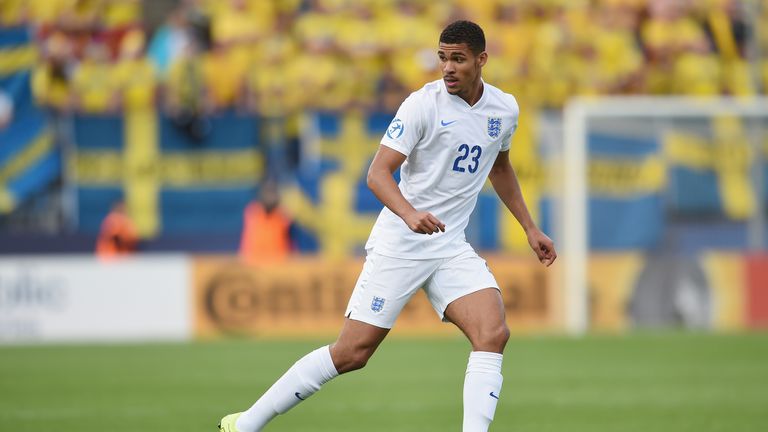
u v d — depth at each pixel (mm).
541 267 46188
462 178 17219
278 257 46031
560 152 47312
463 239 17641
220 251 47656
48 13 51688
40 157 47344
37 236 46969
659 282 47188
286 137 47750
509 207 18625
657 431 23125
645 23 56938
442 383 31266
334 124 47625
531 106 54000
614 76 56094
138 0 53344
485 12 55781
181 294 44688
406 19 54688
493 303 17016
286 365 35375
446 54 16562
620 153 47250
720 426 23797
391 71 53906
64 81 51500
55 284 43938
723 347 40000
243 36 53344
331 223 47625
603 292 46781
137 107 51750
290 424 24250
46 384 31219
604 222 47250
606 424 24109
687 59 56406
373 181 16422
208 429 23609
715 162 47562
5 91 49906
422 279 17281
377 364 35656
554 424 24141
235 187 47719
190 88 52031
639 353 38344
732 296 47281
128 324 44438
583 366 34969
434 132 16812
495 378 16719
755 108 47469
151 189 47406
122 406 27078
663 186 47406
